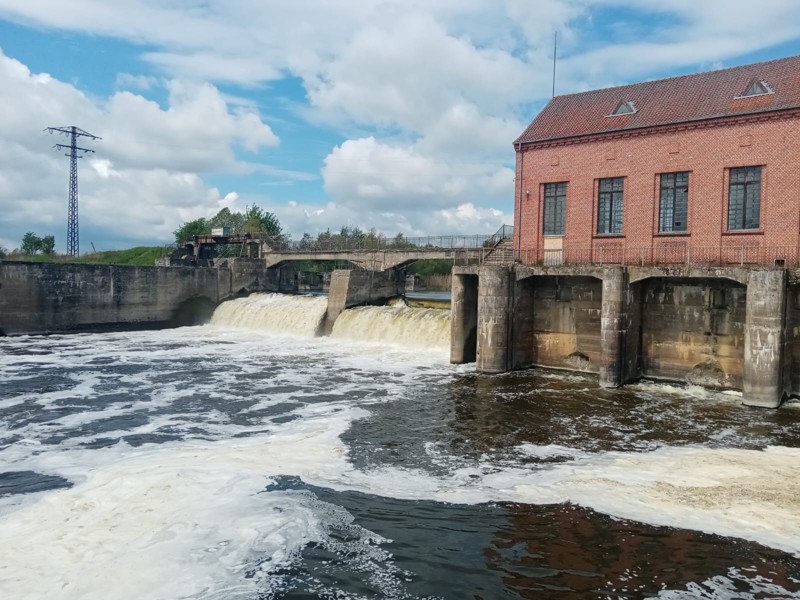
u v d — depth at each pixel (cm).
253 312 4856
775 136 2439
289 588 980
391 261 4669
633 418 2047
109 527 1166
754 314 2183
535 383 2664
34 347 3797
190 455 1622
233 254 6284
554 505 1300
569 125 3133
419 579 1015
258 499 1316
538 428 1923
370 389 2528
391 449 1703
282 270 5950
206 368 3050
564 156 3070
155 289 4931
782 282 2136
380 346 3772
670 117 2753
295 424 1970
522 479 1461
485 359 2909
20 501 1295
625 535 1159
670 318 2691
